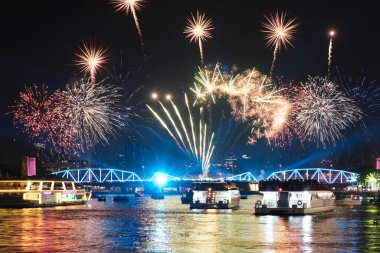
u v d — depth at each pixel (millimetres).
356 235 90812
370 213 140250
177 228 103250
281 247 78812
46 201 173250
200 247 79438
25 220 120750
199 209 161625
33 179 172125
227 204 160625
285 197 130375
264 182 131625
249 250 76438
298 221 114000
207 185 163250
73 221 119062
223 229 100250
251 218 121812
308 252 74812
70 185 186500
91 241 85625
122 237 90438
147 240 86750
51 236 91625
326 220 116875
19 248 78812
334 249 77000
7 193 167625
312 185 134250
